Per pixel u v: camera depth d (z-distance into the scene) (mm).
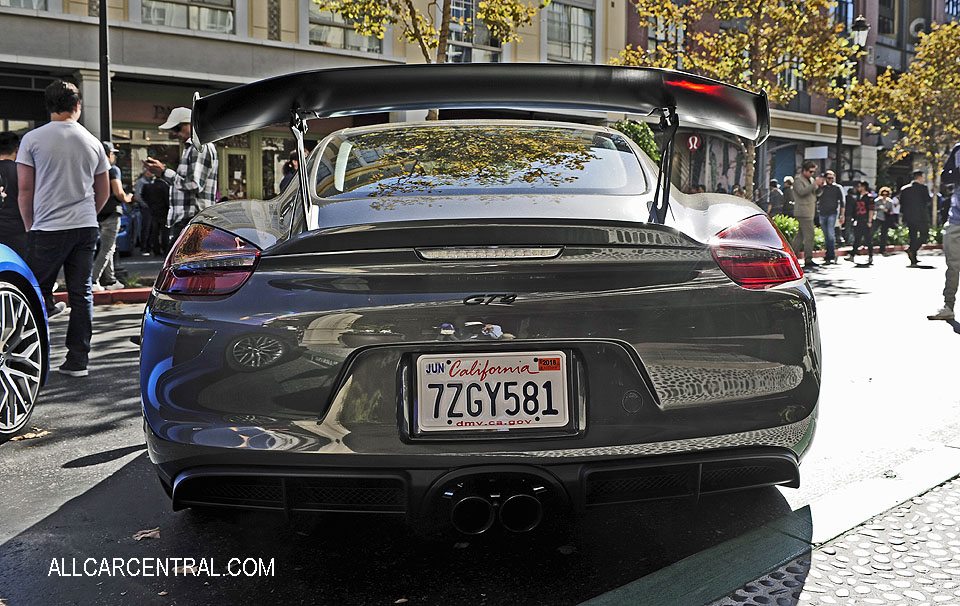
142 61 16750
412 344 2191
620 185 2736
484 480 2236
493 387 2217
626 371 2242
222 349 2232
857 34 20266
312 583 2402
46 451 3748
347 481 2240
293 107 2807
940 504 2910
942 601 2217
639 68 2703
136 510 3014
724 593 2271
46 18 15711
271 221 2555
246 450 2223
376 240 2197
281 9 18344
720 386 2293
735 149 26984
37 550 2660
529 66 2686
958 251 7547
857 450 3619
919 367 5445
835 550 2545
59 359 5863
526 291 2199
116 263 11477
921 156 36188
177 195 6879
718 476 2375
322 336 2195
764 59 18625
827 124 30516
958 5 38031
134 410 4465
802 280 2461
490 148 2990
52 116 5090
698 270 2295
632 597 2258
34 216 5043
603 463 2250
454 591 2334
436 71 2705
